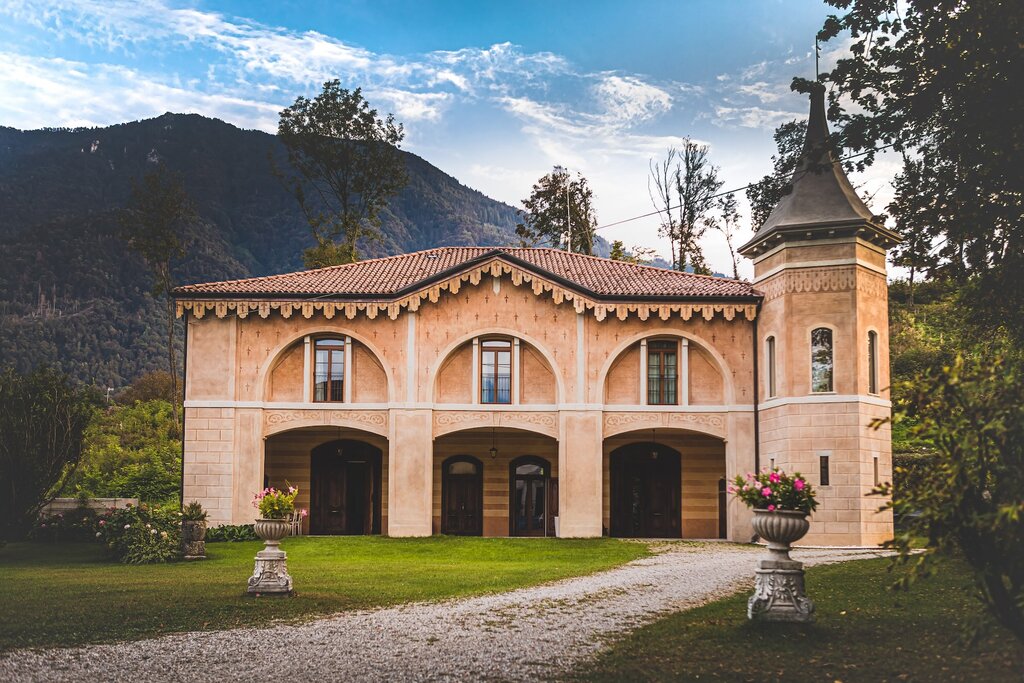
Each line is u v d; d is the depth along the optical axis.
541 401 36.00
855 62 19.59
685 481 38.00
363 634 15.41
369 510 37.97
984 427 10.43
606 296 35.19
